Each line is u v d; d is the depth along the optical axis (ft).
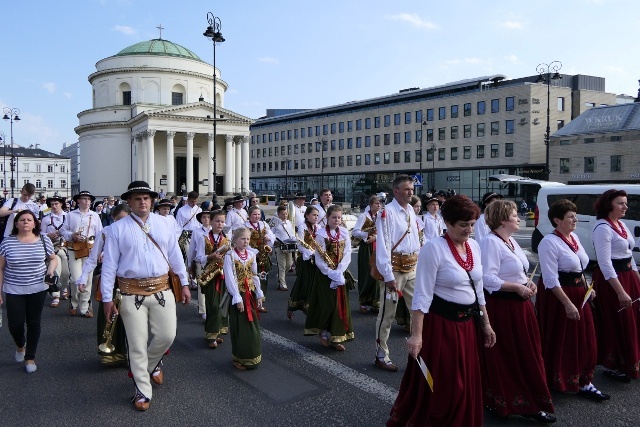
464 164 191.42
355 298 32.65
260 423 14.40
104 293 15.26
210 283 22.53
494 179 81.51
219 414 15.05
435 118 201.36
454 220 12.00
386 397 16.26
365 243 28.84
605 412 14.98
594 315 17.85
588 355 15.97
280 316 28.02
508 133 177.88
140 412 15.23
